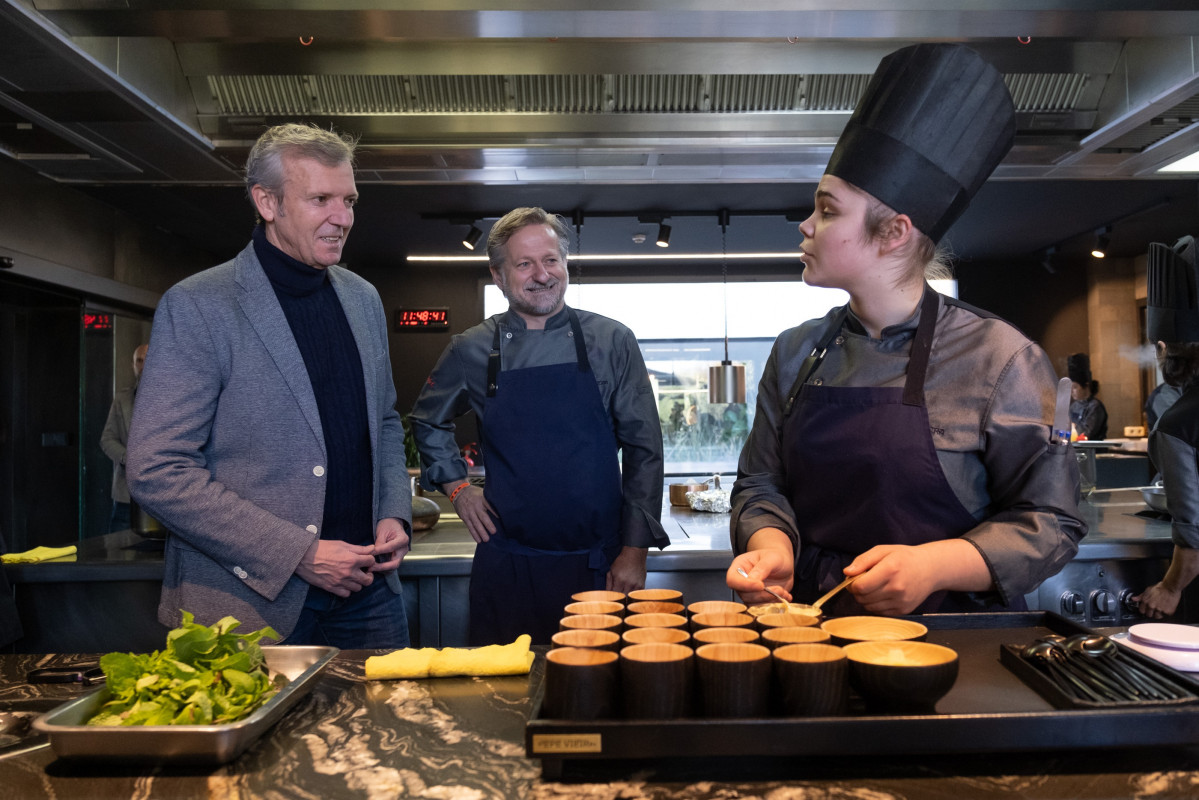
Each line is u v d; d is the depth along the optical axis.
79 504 4.84
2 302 4.76
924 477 1.22
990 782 0.75
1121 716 0.77
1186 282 2.10
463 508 2.12
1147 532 2.39
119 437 4.58
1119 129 2.90
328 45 2.64
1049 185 4.98
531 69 2.67
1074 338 7.38
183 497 1.47
